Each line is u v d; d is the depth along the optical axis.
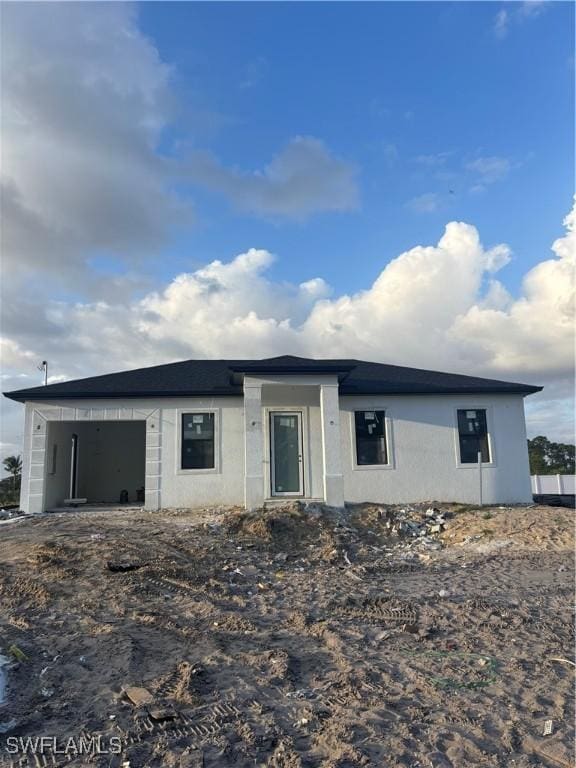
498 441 17.41
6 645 5.67
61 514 15.02
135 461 20.09
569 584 9.15
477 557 11.67
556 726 4.31
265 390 16.45
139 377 17.94
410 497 16.77
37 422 15.86
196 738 4.02
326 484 14.81
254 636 6.39
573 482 27.14
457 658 5.77
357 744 3.98
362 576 9.99
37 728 4.12
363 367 20.28
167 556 9.65
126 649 5.66
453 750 3.93
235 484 16.27
